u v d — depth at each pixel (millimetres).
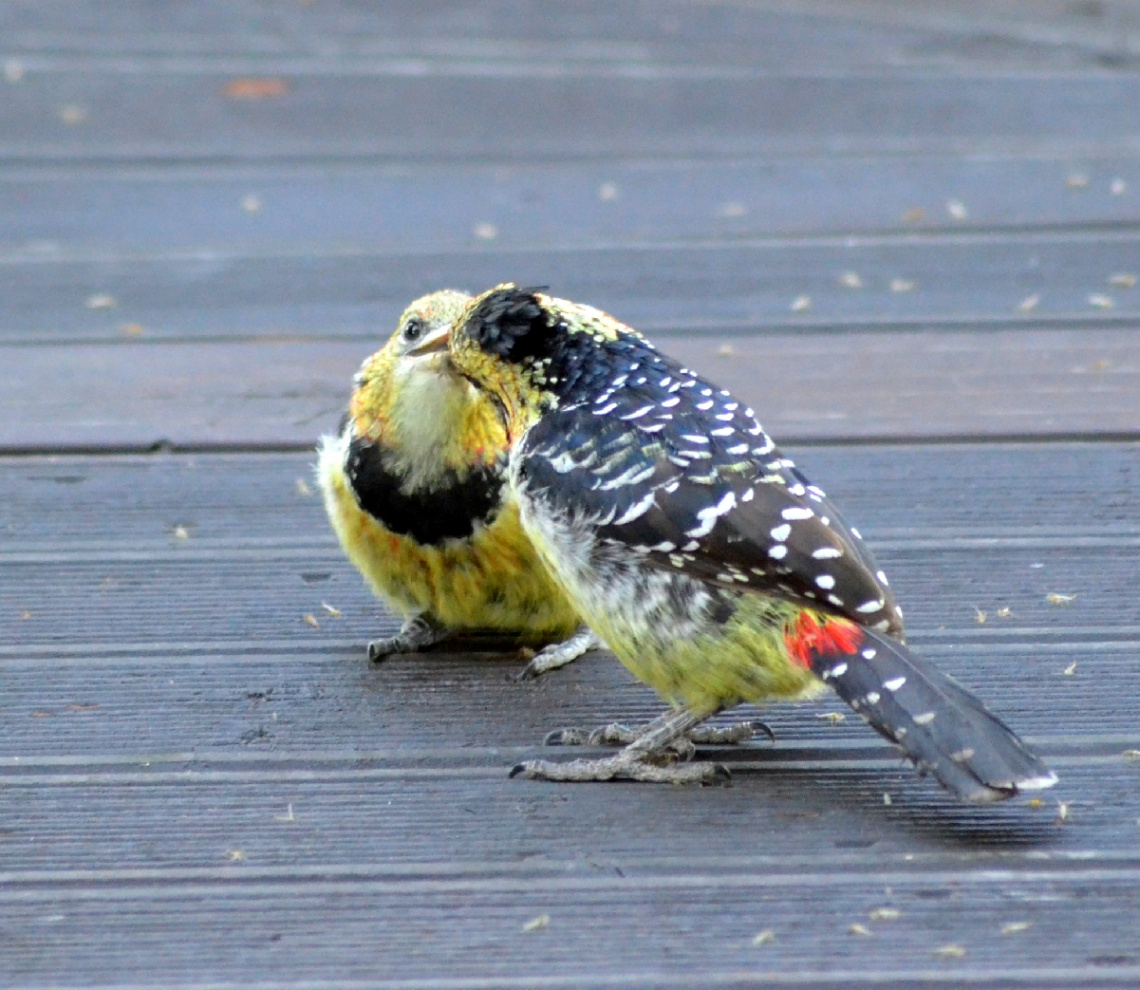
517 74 17047
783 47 17938
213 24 18656
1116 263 12828
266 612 8609
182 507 9648
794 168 14773
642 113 16047
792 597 6676
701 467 6969
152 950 5996
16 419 10633
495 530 7914
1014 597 8555
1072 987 5754
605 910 6195
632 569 7000
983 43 18094
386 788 7039
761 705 7680
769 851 6543
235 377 11289
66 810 6859
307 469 10094
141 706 7688
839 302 12273
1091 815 6738
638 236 13453
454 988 5793
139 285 12727
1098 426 10312
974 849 6531
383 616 8602
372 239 13461
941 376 11086
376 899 6273
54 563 9023
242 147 15281
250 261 13109
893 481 9750
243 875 6434
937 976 5812
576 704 7797
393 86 16688
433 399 7758
